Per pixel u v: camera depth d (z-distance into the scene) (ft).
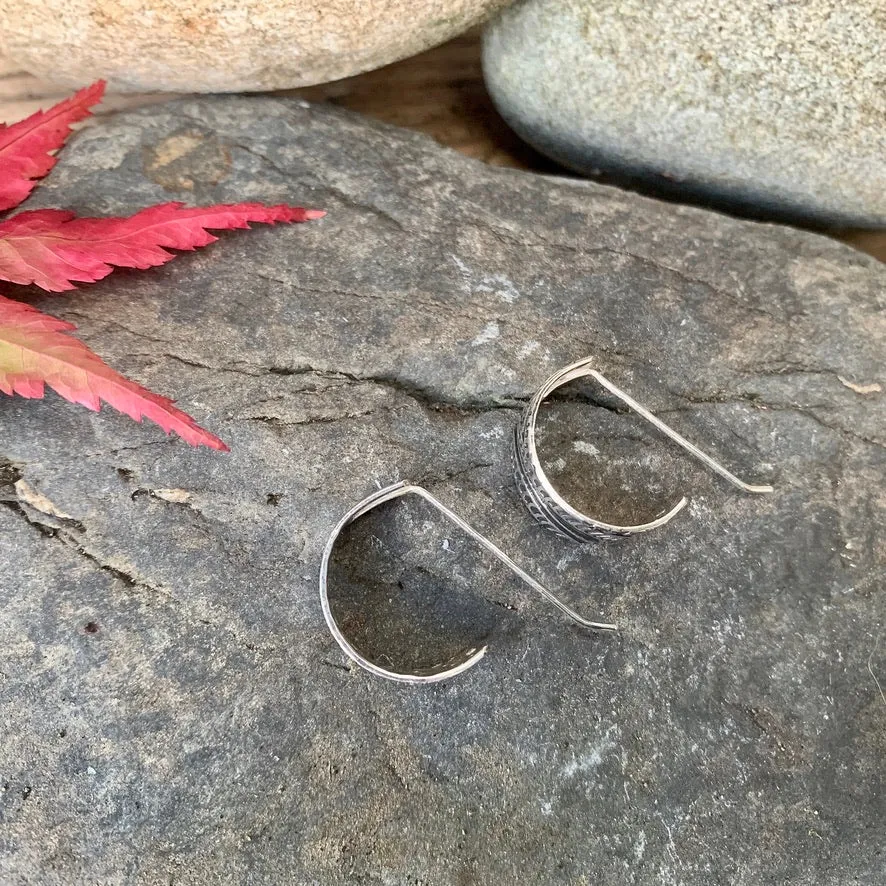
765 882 0.25
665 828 0.25
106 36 0.29
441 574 0.27
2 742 0.23
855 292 0.31
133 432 0.26
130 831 0.23
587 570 0.27
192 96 0.33
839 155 0.31
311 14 0.28
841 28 0.28
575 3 0.30
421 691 0.25
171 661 0.24
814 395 0.29
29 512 0.25
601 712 0.26
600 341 0.29
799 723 0.27
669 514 0.26
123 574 0.25
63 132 0.28
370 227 0.29
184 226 0.27
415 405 0.27
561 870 0.25
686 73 0.30
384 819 0.24
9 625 0.24
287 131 0.31
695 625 0.27
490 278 0.29
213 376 0.26
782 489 0.28
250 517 0.26
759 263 0.31
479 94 0.41
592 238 0.30
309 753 0.24
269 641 0.25
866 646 0.27
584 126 0.34
